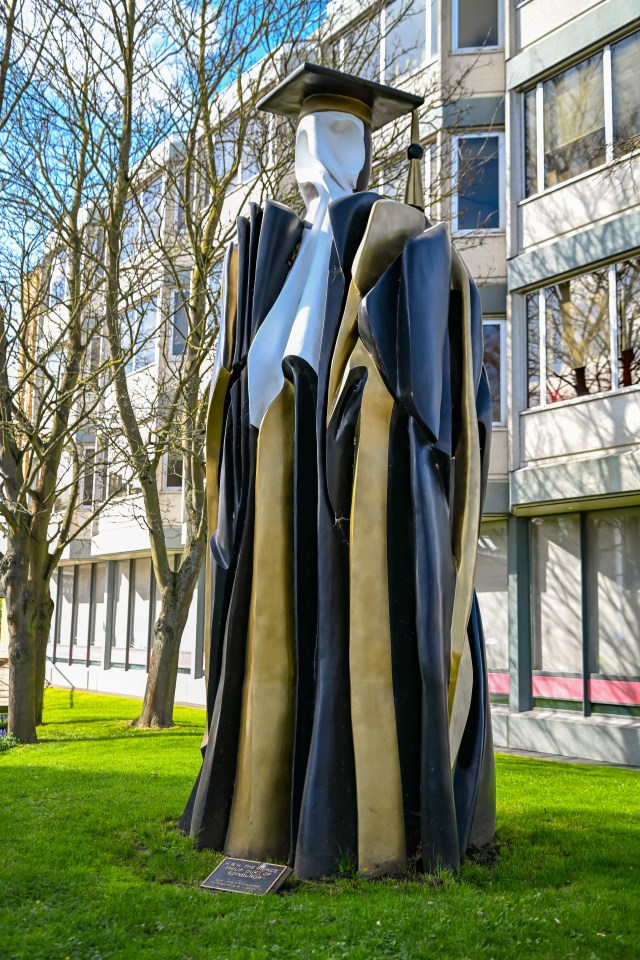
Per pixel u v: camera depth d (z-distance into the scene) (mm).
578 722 16516
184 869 6273
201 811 6758
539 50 18156
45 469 16438
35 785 9570
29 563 16531
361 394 6504
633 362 16156
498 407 18531
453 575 6449
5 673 23234
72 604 33625
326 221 7105
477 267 18969
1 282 15492
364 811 6055
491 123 18438
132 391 22391
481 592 19078
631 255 16312
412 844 6176
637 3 16516
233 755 6734
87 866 6379
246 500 6961
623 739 15758
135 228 22359
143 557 29484
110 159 15383
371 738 6141
